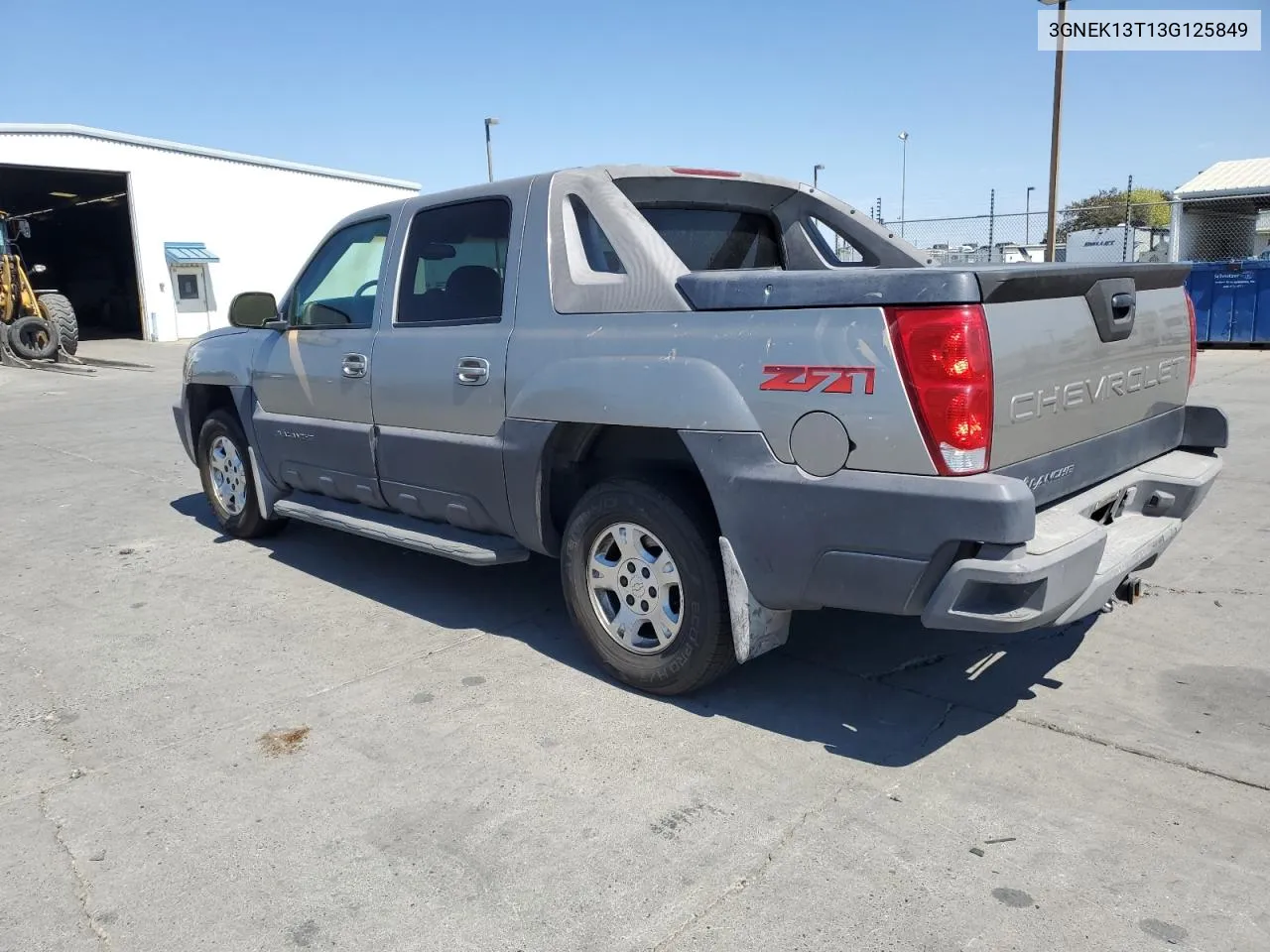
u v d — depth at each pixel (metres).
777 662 4.10
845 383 2.97
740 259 4.83
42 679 4.14
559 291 3.85
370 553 5.90
